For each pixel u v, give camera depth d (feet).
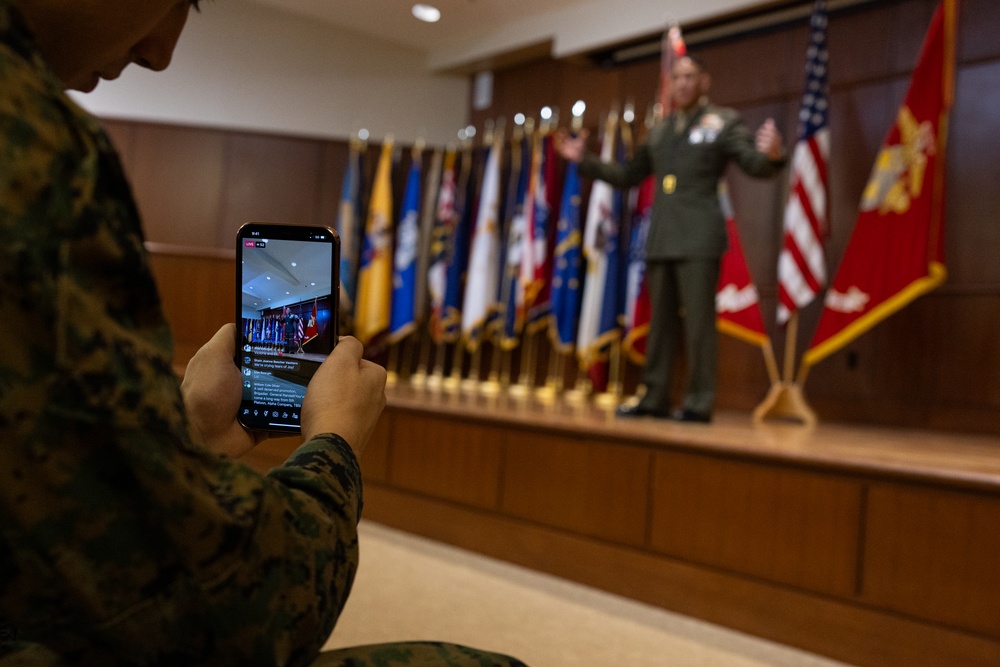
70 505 1.17
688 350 11.28
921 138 12.35
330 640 6.05
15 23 1.21
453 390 15.98
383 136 22.15
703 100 13.15
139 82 20.61
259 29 21.30
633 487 7.92
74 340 1.14
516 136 18.51
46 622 1.28
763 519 7.05
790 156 15.40
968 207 13.23
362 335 19.02
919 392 13.57
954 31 12.14
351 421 1.70
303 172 20.07
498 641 6.28
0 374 1.10
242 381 2.06
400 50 22.30
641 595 7.73
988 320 12.96
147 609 1.25
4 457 1.12
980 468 6.24
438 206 19.42
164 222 19.84
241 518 1.25
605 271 16.40
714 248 11.19
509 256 18.03
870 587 6.44
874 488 6.46
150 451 1.17
